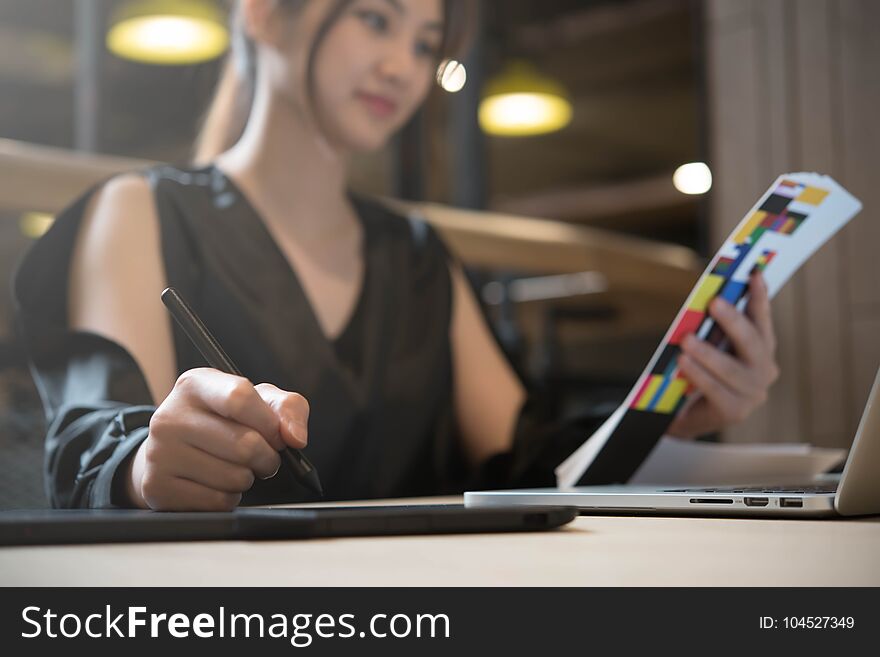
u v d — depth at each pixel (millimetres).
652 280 2201
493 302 3146
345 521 430
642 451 947
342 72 1464
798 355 1867
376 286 1459
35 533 391
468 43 1657
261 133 1407
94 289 1151
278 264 1332
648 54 4168
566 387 2141
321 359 1336
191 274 1256
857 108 1967
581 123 5027
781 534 447
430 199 2381
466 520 451
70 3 4445
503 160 5430
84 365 1029
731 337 931
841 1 1960
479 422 1529
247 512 447
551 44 4008
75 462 833
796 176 835
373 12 1500
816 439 1863
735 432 1885
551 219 4477
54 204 1318
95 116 3016
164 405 586
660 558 348
